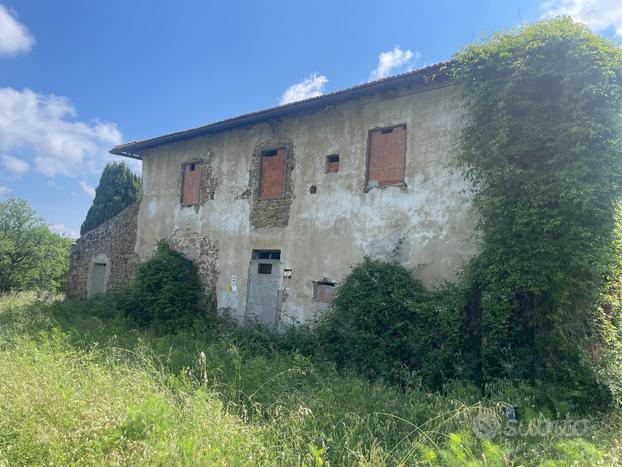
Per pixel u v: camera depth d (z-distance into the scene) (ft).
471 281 21.22
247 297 34.76
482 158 21.56
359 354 22.97
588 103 19.16
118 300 38.70
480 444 11.94
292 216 32.45
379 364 21.81
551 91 20.21
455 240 23.79
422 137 26.12
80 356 20.25
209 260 38.32
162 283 37.42
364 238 27.86
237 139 37.81
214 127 36.78
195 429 12.56
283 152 34.27
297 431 12.75
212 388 16.89
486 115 21.86
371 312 23.70
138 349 21.90
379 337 23.02
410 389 18.10
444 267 24.02
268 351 26.30
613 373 16.94
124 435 12.26
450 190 24.36
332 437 12.81
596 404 16.62
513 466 10.93
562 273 18.17
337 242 29.32
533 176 19.86
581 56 19.04
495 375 19.06
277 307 32.32
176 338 28.17
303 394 15.80
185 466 10.92
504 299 19.36
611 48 19.13
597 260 17.84
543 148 20.11
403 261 25.73
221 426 12.75
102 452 11.39
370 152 28.76
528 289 18.86
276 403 14.92
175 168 43.16
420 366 21.09
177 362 20.67
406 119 27.02
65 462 11.10
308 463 11.48
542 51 20.04
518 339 19.54
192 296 37.55
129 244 45.91
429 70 24.09
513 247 19.86
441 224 24.50
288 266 32.04
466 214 23.52
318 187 31.09
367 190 28.25
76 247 50.21
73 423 12.77
